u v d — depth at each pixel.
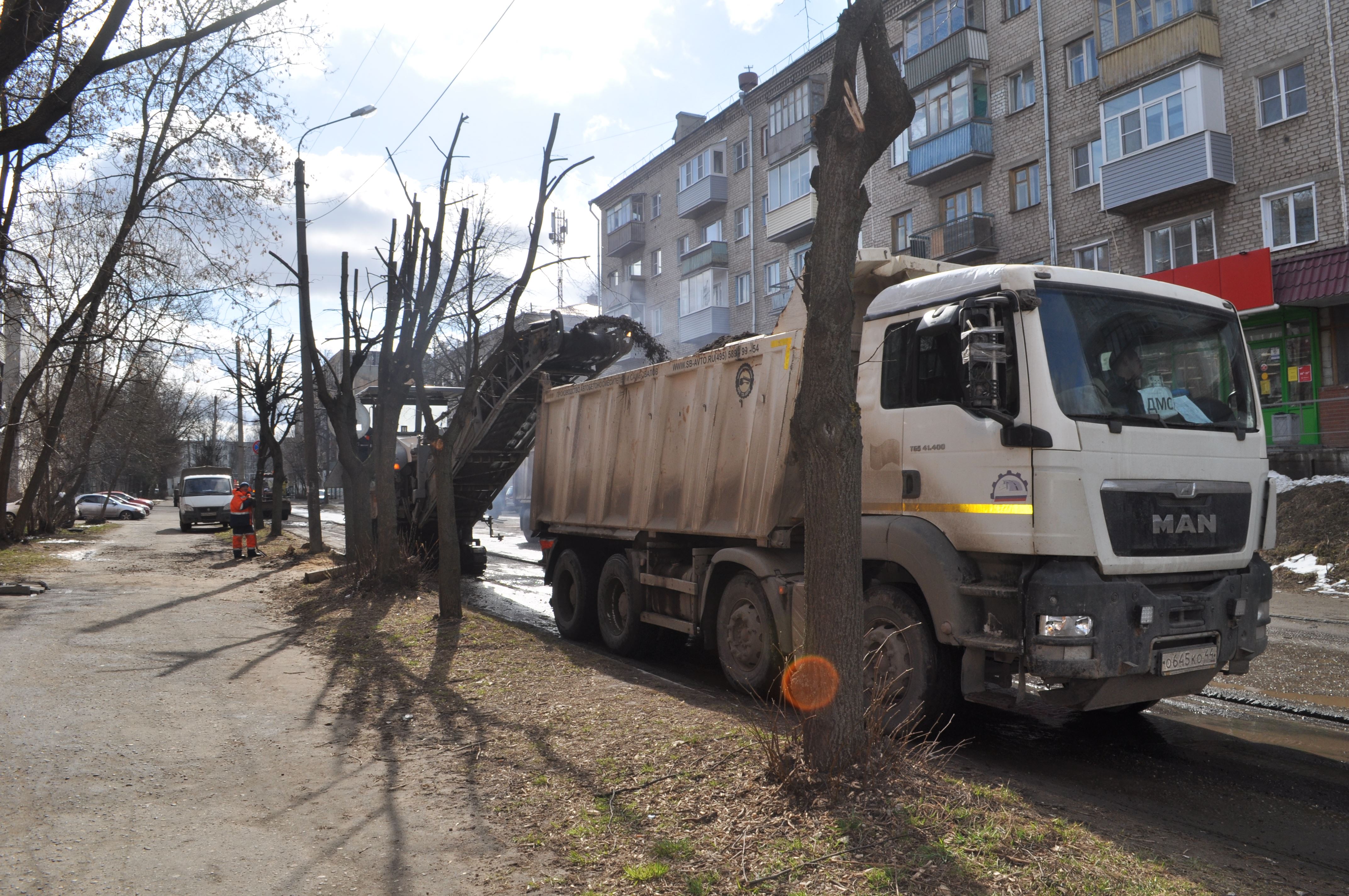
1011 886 3.36
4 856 3.95
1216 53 20.45
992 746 5.92
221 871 3.81
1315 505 15.51
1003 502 5.32
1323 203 18.81
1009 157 25.73
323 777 5.06
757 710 6.05
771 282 36.00
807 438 4.41
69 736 5.79
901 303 6.28
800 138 32.25
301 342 20.19
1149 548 5.30
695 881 3.53
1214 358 5.98
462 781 4.93
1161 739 6.07
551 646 8.48
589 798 4.53
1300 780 5.22
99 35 8.80
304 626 10.35
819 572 4.35
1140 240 22.30
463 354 29.30
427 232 13.09
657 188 44.88
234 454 77.50
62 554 21.44
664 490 8.58
